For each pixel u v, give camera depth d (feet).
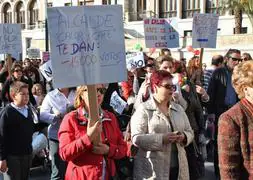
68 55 12.46
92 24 12.76
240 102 10.41
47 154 25.66
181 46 106.11
